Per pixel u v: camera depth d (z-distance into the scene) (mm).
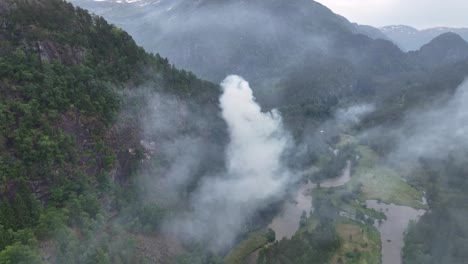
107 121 121125
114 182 116188
